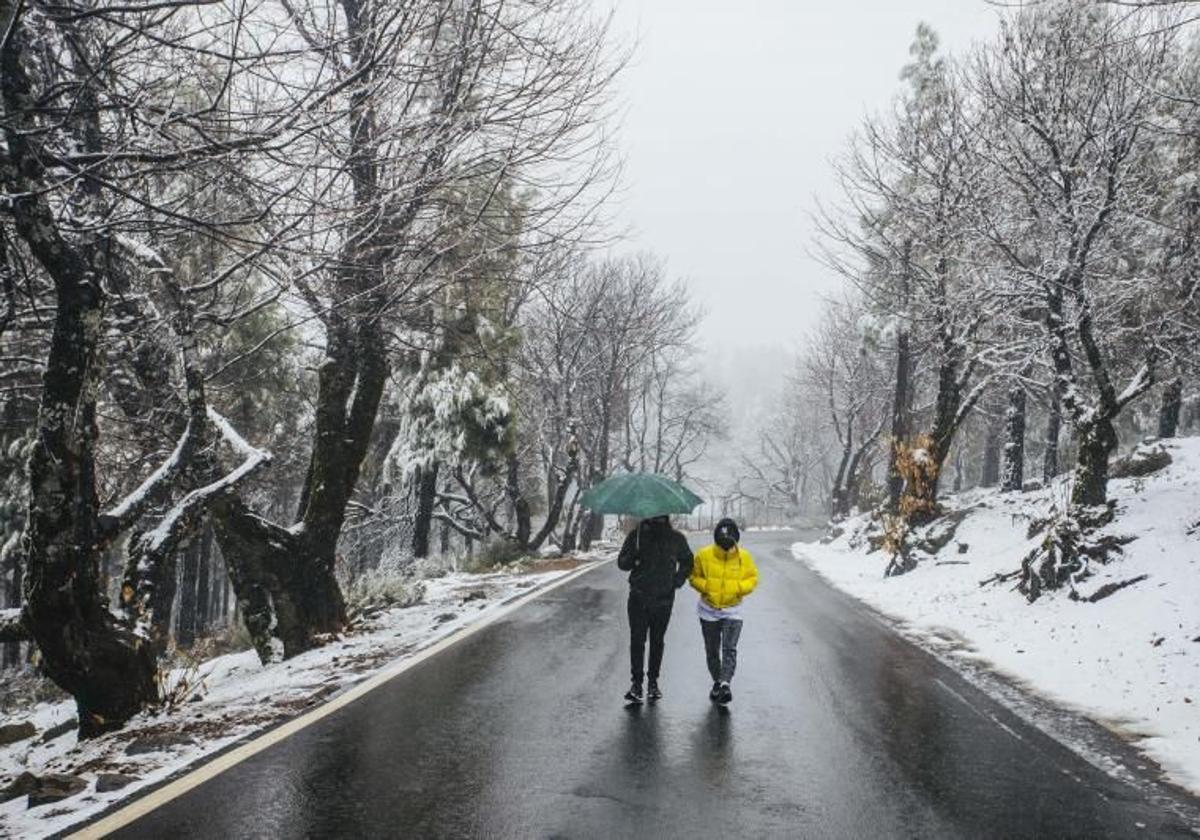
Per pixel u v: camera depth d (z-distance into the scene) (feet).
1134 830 16.93
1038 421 142.41
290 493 110.83
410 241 32.68
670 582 26.86
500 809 17.46
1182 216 56.95
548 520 96.58
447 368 81.56
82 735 26.25
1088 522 51.98
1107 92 52.85
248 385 80.02
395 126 24.84
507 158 28.94
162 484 30.22
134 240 32.86
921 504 78.59
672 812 17.51
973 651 37.42
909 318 81.10
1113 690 29.35
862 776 19.99
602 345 117.91
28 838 15.55
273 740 22.00
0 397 52.54
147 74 25.41
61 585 24.68
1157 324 55.21
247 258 28.02
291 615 39.60
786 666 33.12
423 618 45.32
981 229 57.21
